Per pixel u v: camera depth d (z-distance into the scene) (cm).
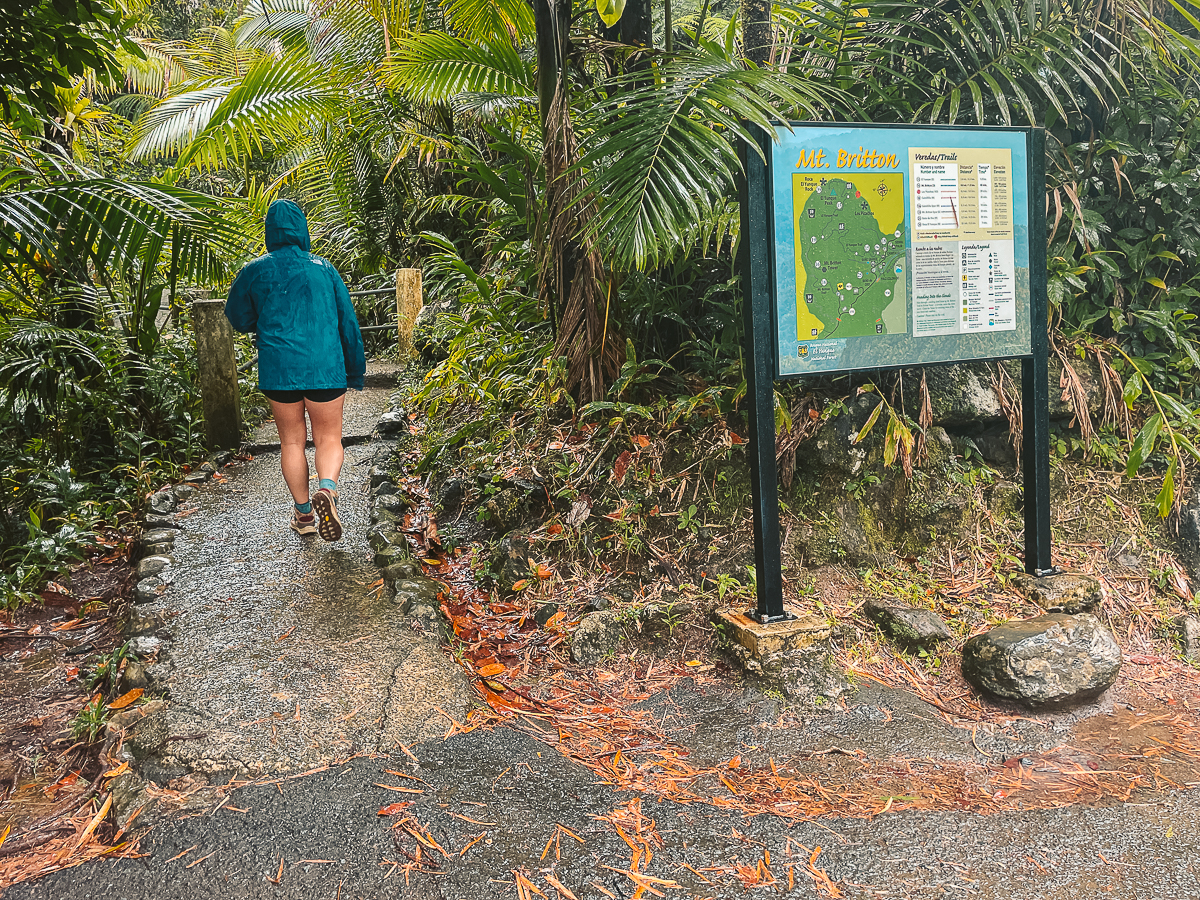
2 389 491
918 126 347
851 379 409
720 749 285
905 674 338
